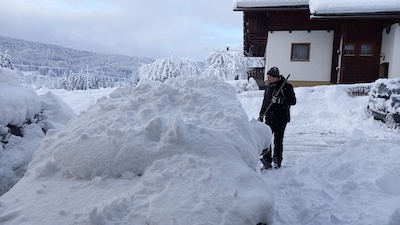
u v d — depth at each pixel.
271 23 19.89
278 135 5.47
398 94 10.07
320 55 19.48
